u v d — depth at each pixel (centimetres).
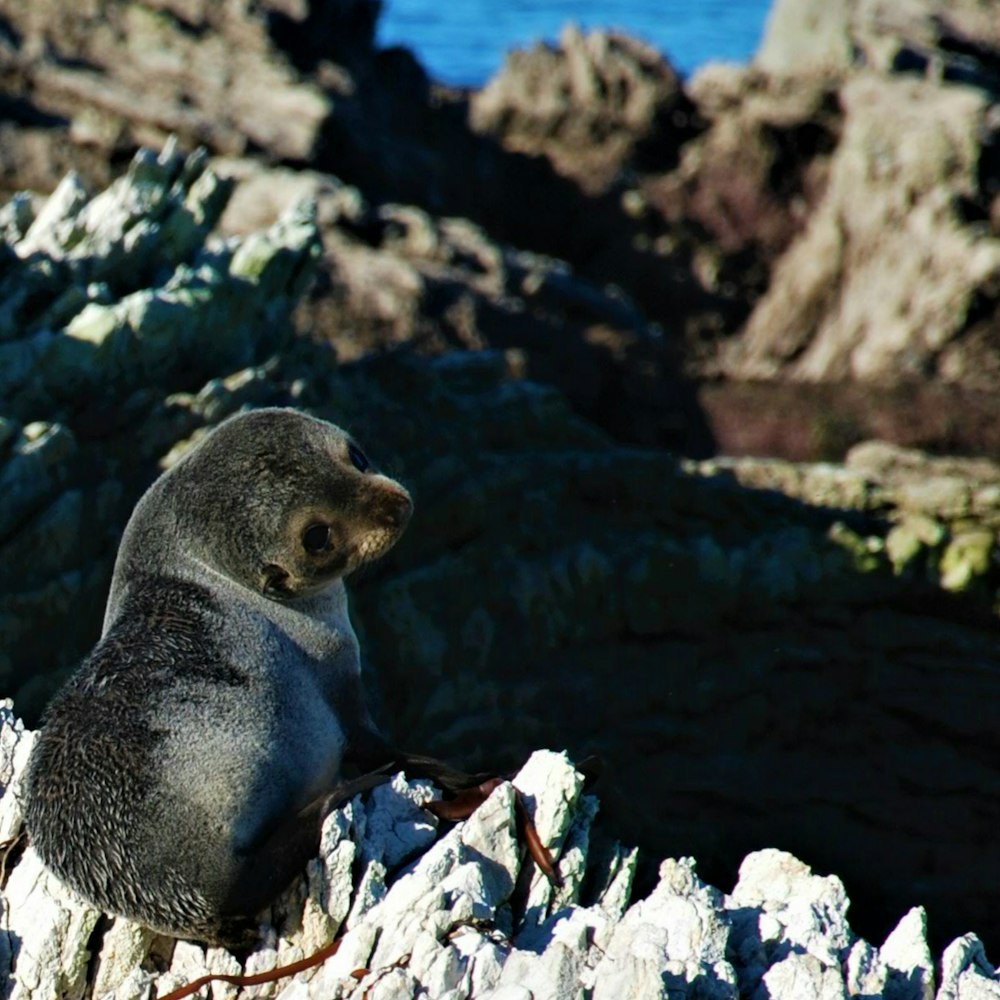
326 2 5703
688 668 2994
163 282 3300
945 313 5303
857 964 1373
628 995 1234
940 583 3191
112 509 2778
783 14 6650
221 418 2978
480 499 3050
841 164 5703
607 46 6444
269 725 1435
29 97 5138
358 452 1560
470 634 2914
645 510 3247
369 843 1477
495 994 1254
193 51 5350
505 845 1438
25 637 2575
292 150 5206
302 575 1501
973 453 4991
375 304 4594
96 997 1480
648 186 6225
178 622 1472
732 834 2598
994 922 2408
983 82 6012
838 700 2950
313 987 1350
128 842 1360
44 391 2900
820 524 3362
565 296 5103
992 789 2730
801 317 5712
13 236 3312
